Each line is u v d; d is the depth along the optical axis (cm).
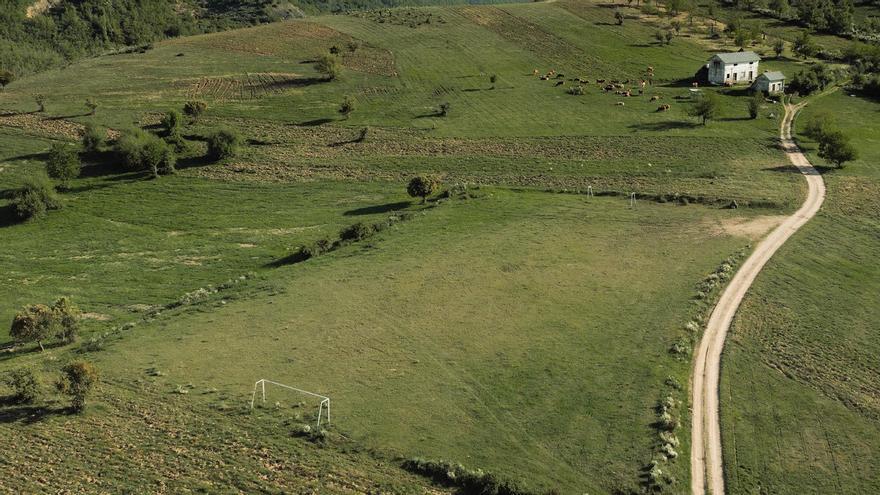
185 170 12738
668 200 10744
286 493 4791
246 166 12825
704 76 16825
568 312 7331
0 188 11831
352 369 6325
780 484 4994
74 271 9231
